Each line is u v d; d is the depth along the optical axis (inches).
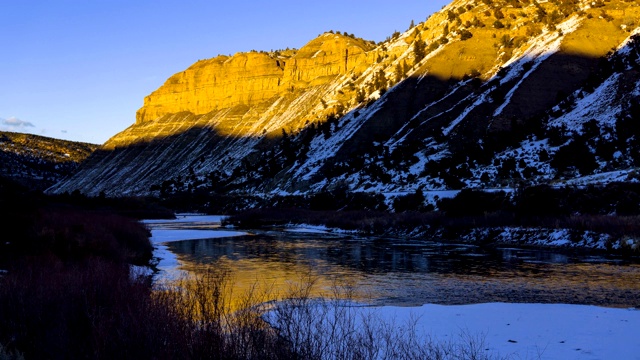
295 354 345.1
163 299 439.5
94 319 407.8
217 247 1573.6
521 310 641.6
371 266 1113.4
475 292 795.4
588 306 663.1
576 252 1300.4
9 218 978.7
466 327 559.2
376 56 7121.1
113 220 1450.5
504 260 1187.3
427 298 748.6
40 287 492.4
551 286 838.5
